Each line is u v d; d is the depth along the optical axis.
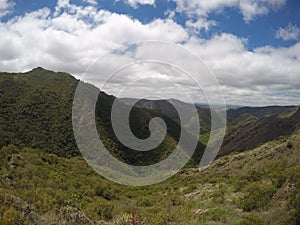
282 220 14.32
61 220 12.59
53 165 37.19
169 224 17.41
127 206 25.38
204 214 18.92
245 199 19.50
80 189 30.69
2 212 11.16
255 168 34.06
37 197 19.97
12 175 28.09
